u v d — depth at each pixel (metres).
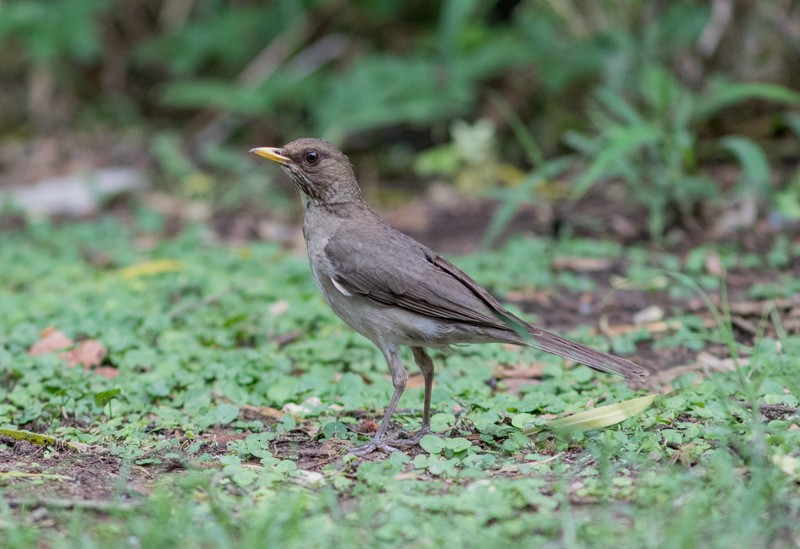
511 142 19.77
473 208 17.70
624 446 8.41
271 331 12.03
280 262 15.00
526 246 14.82
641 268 14.04
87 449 8.84
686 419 9.12
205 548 6.72
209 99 20.05
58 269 14.49
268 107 20.22
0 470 8.33
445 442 8.66
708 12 17.59
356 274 9.40
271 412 9.94
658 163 15.19
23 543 6.65
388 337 9.44
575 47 18.25
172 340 11.59
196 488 7.75
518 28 19.48
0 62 22.42
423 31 20.73
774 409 9.05
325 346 11.49
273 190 19.25
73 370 10.65
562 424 8.79
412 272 9.30
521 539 6.84
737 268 13.90
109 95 22.52
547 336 9.06
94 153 21.03
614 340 11.55
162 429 9.41
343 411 9.98
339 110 19.09
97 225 17.14
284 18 21.39
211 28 21.53
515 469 8.21
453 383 10.48
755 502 6.81
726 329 10.17
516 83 19.91
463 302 9.19
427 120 19.83
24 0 20.92
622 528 6.89
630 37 17.62
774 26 17.38
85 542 6.67
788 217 15.25
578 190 13.59
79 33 20.56
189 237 16.11
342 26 21.39
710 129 17.97
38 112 22.05
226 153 19.38
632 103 17.28
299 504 7.06
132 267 14.42
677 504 7.23
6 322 12.23
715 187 15.57
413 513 7.20
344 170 9.94
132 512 7.12
